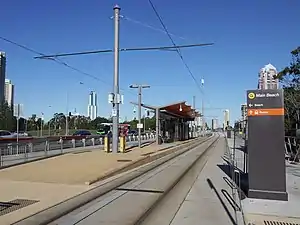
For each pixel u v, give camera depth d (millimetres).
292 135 26109
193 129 95625
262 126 11648
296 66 30766
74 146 35000
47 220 8445
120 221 8523
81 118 115500
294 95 29703
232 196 11938
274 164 11453
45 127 106875
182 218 9047
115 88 26688
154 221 8758
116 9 26844
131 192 12398
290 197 11742
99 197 11430
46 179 14109
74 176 14844
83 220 8578
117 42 26844
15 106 25078
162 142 46312
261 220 8969
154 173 17828
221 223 8578
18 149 23406
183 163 23266
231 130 31500
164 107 42312
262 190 11484
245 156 18250
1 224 7984
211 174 17812
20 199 10617
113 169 16938
